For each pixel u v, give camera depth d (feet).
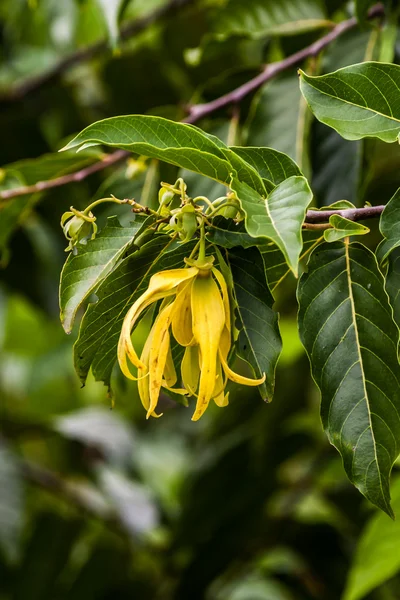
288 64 5.10
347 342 4.09
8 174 5.24
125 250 4.05
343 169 4.94
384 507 4.06
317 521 7.08
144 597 7.22
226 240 3.97
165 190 4.03
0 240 5.40
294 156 5.00
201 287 3.96
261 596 6.68
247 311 4.05
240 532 6.84
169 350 4.02
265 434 6.95
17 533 6.98
